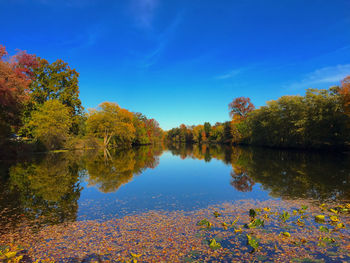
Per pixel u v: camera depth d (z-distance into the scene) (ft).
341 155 108.68
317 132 126.41
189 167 83.05
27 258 19.30
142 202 37.78
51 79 147.84
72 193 43.88
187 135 483.92
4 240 22.97
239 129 243.19
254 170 71.46
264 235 23.77
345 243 21.88
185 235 23.91
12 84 86.22
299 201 37.01
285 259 19.06
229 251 20.38
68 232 24.94
